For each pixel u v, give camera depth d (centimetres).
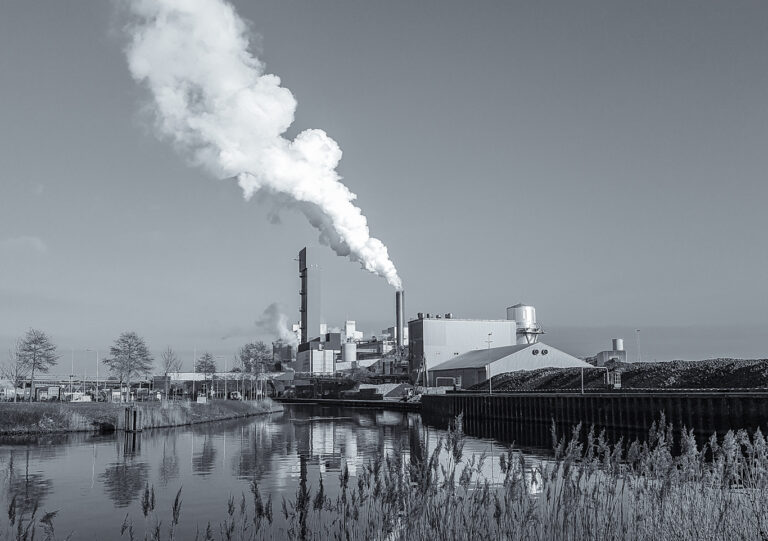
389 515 1035
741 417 5812
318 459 4922
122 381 14050
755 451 1145
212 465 4594
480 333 18100
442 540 1023
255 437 7000
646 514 1088
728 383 8388
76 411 7662
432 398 13075
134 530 2555
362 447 5806
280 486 3628
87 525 2691
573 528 1060
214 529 2397
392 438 6912
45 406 7819
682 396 6381
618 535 1059
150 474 4169
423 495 1030
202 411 10119
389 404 16050
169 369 17275
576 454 1077
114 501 3244
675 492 1105
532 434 7744
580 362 14475
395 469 1060
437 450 1051
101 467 4500
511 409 9800
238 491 3475
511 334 18312
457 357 17575
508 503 1050
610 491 1114
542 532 1063
